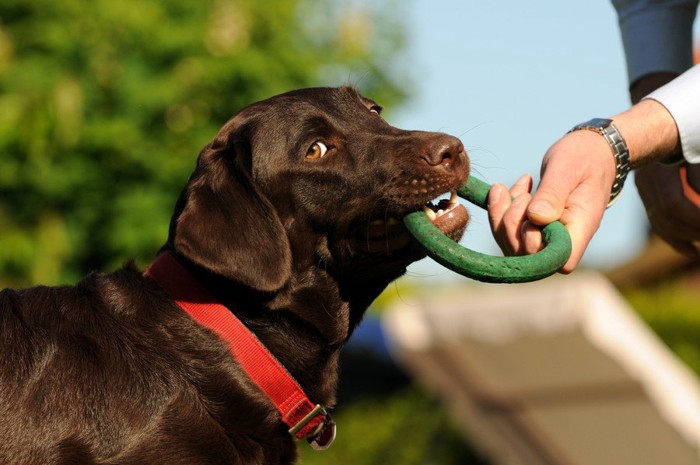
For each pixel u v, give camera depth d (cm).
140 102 1291
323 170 543
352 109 562
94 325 511
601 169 452
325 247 549
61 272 1344
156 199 1305
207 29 1332
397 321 919
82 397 491
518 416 952
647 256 1758
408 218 508
